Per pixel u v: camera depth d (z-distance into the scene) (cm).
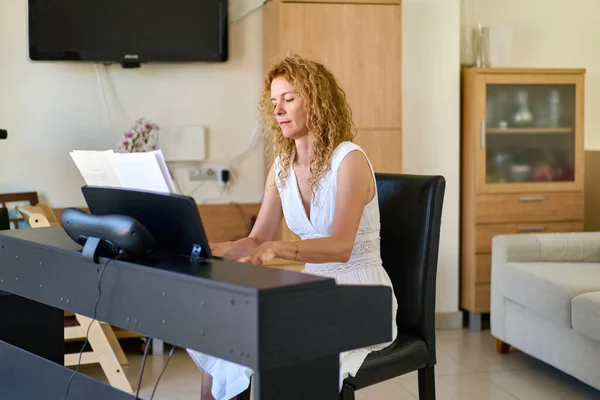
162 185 202
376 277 230
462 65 485
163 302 155
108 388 207
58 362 250
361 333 152
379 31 424
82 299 177
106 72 438
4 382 241
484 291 459
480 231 459
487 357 402
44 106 432
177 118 449
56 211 436
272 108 238
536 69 461
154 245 170
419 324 233
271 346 138
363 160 222
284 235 417
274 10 426
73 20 421
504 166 462
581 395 343
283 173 237
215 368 230
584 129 488
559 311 338
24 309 243
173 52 435
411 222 236
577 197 471
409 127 455
